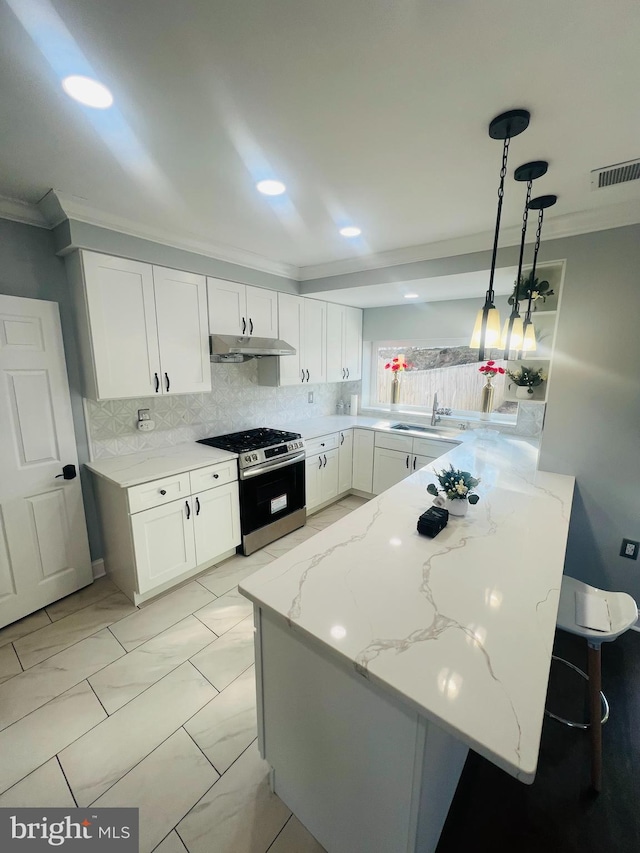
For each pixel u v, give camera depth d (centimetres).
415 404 429
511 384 256
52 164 158
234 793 137
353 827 111
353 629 102
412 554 142
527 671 88
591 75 106
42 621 224
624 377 211
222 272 281
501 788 141
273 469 305
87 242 208
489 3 85
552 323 244
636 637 219
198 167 160
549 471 241
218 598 246
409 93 115
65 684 181
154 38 94
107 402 258
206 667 192
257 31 92
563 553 143
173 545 247
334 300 382
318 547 147
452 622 105
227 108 122
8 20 88
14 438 213
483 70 105
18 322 208
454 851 122
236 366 342
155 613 231
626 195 185
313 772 119
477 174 165
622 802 136
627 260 202
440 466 255
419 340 407
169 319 252
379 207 202
